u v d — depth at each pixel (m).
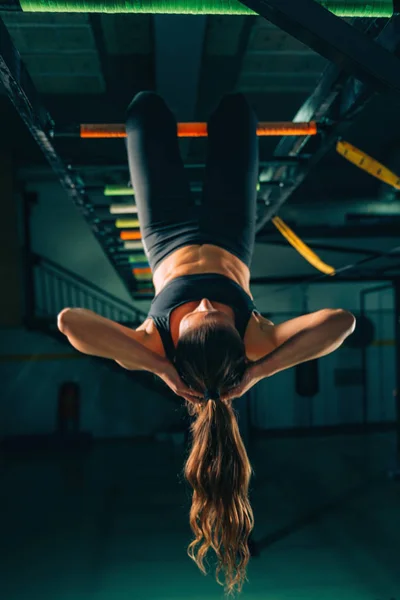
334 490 8.50
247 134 2.56
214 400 1.86
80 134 2.85
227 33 6.59
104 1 1.77
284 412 12.91
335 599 5.04
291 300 12.97
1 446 11.75
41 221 12.54
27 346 12.27
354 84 2.70
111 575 5.63
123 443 12.03
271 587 5.31
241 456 1.90
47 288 12.56
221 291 1.96
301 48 7.05
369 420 12.98
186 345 1.76
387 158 10.12
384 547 6.23
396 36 2.13
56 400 12.25
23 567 5.83
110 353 1.68
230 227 2.31
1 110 9.55
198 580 5.51
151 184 2.43
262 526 6.98
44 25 6.23
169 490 8.65
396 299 8.95
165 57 7.11
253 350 1.88
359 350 12.98
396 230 7.62
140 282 8.96
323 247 8.23
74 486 8.96
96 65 7.31
